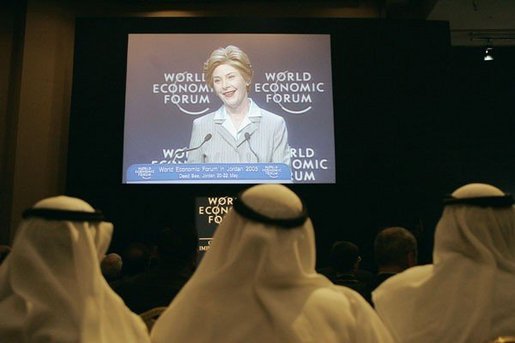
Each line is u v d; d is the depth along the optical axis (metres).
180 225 2.56
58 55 8.31
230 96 7.67
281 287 1.29
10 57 8.27
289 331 1.21
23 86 8.07
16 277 1.34
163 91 7.68
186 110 7.64
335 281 2.95
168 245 2.45
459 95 10.57
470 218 1.63
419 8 8.73
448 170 7.64
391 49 7.83
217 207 7.45
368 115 7.70
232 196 7.46
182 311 1.31
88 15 8.54
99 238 1.48
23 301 1.29
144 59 7.73
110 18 7.79
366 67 7.79
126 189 7.46
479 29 9.52
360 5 8.67
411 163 7.64
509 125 10.55
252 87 7.71
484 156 10.52
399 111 7.71
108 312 1.39
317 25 7.86
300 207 1.36
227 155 7.55
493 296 1.51
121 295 2.40
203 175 7.50
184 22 7.82
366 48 7.82
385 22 7.87
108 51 7.73
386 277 2.64
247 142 7.58
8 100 8.14
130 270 4.05
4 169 7.96
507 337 1.41
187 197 7.48
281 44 7.81
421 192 7.59
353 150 7.62
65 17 8.45
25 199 7.82
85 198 7.44
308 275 1.33
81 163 7.49
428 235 7.46
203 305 1.28
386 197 7.56
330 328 1.24
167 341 1.30
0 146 8.00
